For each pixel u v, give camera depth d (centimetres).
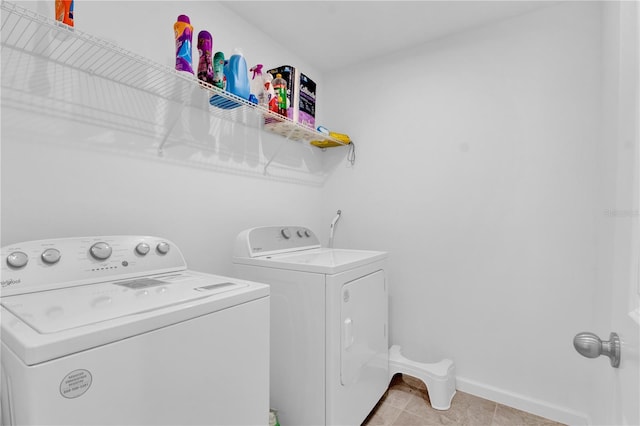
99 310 79
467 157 206
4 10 95
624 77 88
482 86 202
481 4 182
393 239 234
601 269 150
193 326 85
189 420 84
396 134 234
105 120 132
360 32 212
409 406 189
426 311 219
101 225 130
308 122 215
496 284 196
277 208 221
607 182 134
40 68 114
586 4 173
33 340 61
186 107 163
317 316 146
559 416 174
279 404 158
